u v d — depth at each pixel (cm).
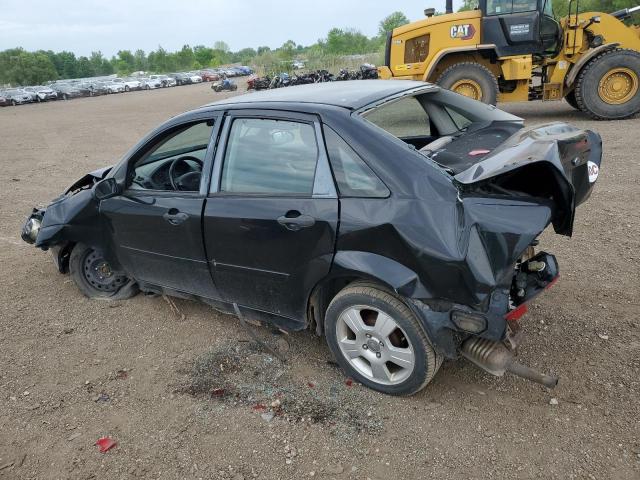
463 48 1141
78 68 14412
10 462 296
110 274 479
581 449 269
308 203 308
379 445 285
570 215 273
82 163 1202
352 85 386
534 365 334
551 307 397
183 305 457
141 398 341
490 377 329
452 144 347
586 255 480
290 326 350
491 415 298
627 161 759
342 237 295
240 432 304
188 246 370
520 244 257
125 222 407
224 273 360
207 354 382
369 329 310
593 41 1102
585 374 322
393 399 318
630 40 1106
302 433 298
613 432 277
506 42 1119
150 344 404
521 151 272
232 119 351
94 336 421
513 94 1184
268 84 3039
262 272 338
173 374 363
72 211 446
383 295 296
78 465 291
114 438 308
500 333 266
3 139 1853
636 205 585
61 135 1809
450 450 277
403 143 295
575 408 296
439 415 302
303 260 315
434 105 381
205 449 294
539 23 1090
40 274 549
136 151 406
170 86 6544
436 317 278
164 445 299
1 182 1037
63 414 332
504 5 1102
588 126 1062
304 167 316
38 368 382
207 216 349
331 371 349
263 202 326
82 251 474
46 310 468
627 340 350
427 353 292
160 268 405
